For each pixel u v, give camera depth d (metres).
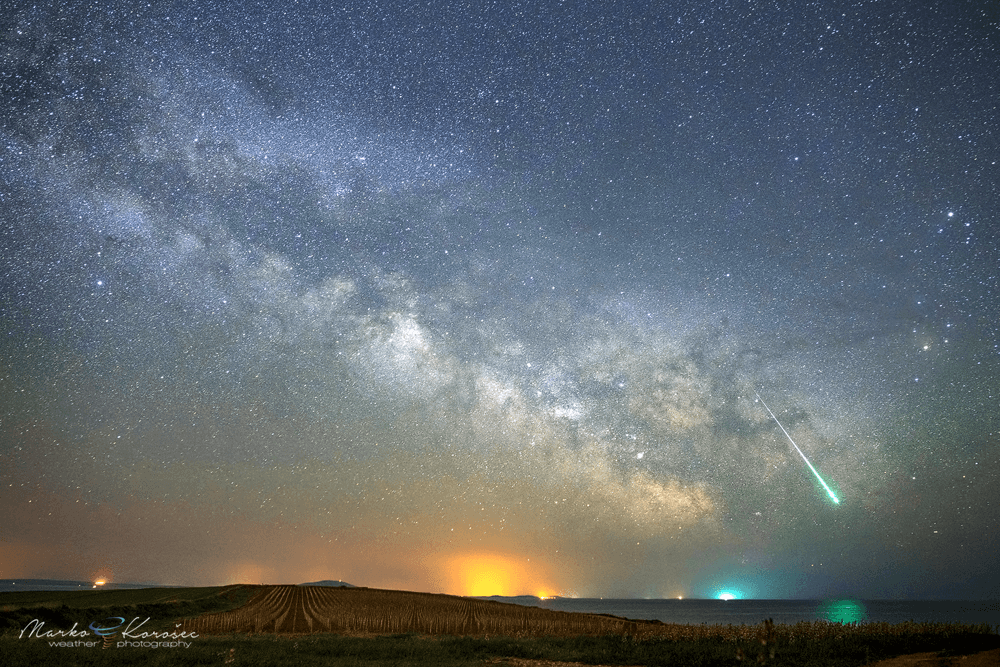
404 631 33.56
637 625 37.03
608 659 21.20
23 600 43.03
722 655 20.34
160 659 19.59
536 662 21.20
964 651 20.36
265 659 20.20
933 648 21.20
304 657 21.23
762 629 24.06
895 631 23.64
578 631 33.25
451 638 27.67
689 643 23.61
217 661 19.77
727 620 145.75
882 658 19.80
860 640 21.95
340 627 35.03
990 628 23.86
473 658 22.05
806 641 21.98
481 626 36.12
